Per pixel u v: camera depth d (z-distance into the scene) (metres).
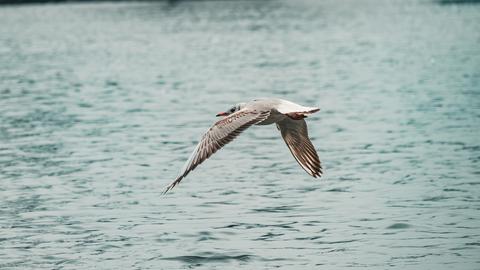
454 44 55.47
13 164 21.59
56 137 25.30
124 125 27.31
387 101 31.41
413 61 45.69
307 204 17.34
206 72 42.53
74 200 17.94
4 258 14.23
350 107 30.20
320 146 23.39
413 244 14.58
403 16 84.38
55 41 63.16
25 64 48.12
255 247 14.54
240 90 35.66
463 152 22.03
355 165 20.88
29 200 17.97
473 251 14.16
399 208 16.84
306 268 13.48
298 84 37.22
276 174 20.12
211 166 21.09
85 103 32.50
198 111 30.11
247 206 17.25
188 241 14.95
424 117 27.58
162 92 35.44
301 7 101.75
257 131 25.91
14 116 29.44
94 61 49.25
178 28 72.88
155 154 22.64
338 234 15.22
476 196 17.64
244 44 58.38
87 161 21.84
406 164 20.80
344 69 42.69
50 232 15.66
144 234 15.42
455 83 35.97
